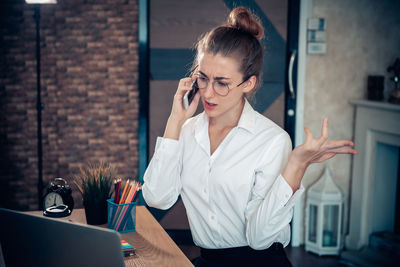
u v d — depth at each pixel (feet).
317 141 4.33
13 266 4.35
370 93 12.10
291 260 11.91
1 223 4.30
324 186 12.13
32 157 12.66
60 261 4.06
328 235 12.42
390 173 12.15
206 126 5.26
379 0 12.32
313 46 12.22
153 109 12.55
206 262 5.34
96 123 12.67
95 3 12.21
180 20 12.25
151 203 5.36
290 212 4.68
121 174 12.89
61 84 12.44
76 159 12.74
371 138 12.02
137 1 12.26
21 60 12.30
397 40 12.41
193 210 5.42
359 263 11.63
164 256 5.50
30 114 12.51
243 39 4.72
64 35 12.27
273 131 5.14
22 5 12.11
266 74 12.52
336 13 12.31
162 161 5.16
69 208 7.04
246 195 5.10
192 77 5.18
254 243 4.80
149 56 12.36
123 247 5.53
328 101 12.59
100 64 12.46
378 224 12.32
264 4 12.25
